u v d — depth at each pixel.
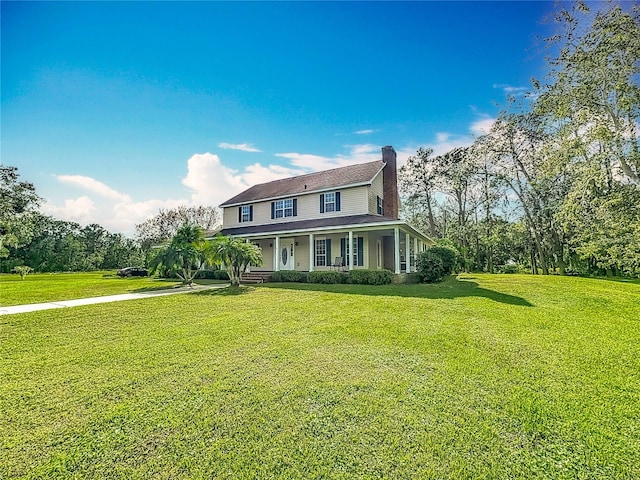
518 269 32.22
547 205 24.95
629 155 14.52
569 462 2.62
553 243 26.12
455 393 3.76
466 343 5.61
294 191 20.05
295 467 2.53
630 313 8.34
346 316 7.65
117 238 53.19
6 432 3.01
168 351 5.26
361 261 17.19
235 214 22.77
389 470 2.50
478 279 16.34
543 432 3.00
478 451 2.73
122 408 3.43
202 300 10.16
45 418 3.24
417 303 9.18
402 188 34.09
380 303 9.19
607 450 2.76
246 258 13.97
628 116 14.12
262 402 3.55
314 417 3.24
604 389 3.89
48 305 9.36
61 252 46.59
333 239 18.14
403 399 3.61
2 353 5.20
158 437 2.92
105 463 2.59
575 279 16.41
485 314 7.82
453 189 32.16
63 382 4.09
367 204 17.50
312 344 5.59
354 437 2.91
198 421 3.17
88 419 3.22
